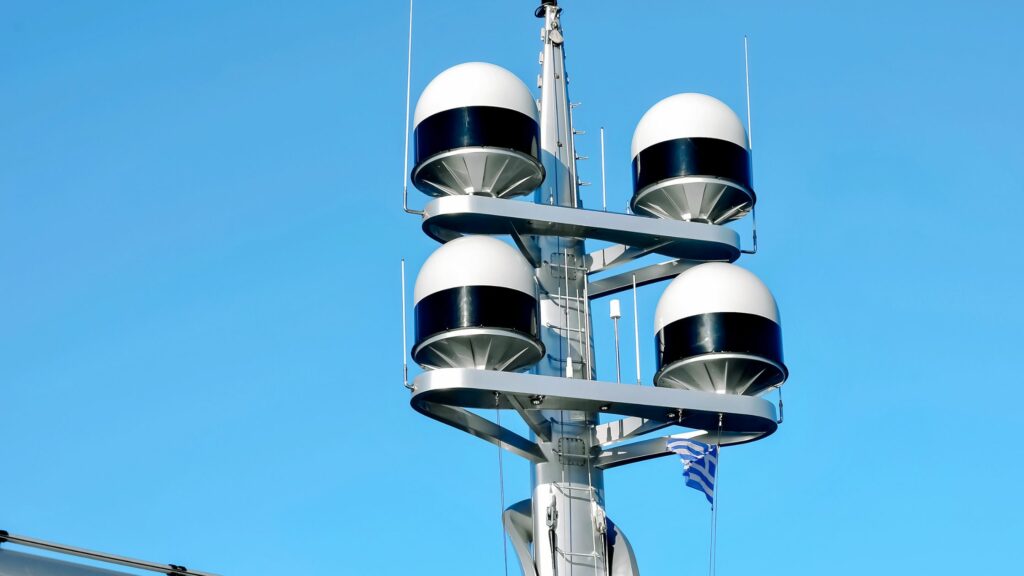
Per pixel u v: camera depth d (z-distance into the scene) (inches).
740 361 916.6
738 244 986.1
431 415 887.7
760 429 921.5
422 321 898.1
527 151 982.4
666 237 969.5
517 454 920.9
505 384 863.1
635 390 885.2
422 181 997.2
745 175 1015.6
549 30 1090.7
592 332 995.3
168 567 696.4
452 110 979.9
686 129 1013.2
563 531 910.4
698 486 883.4
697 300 930.7
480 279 891.4
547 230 962.1
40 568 657.0
